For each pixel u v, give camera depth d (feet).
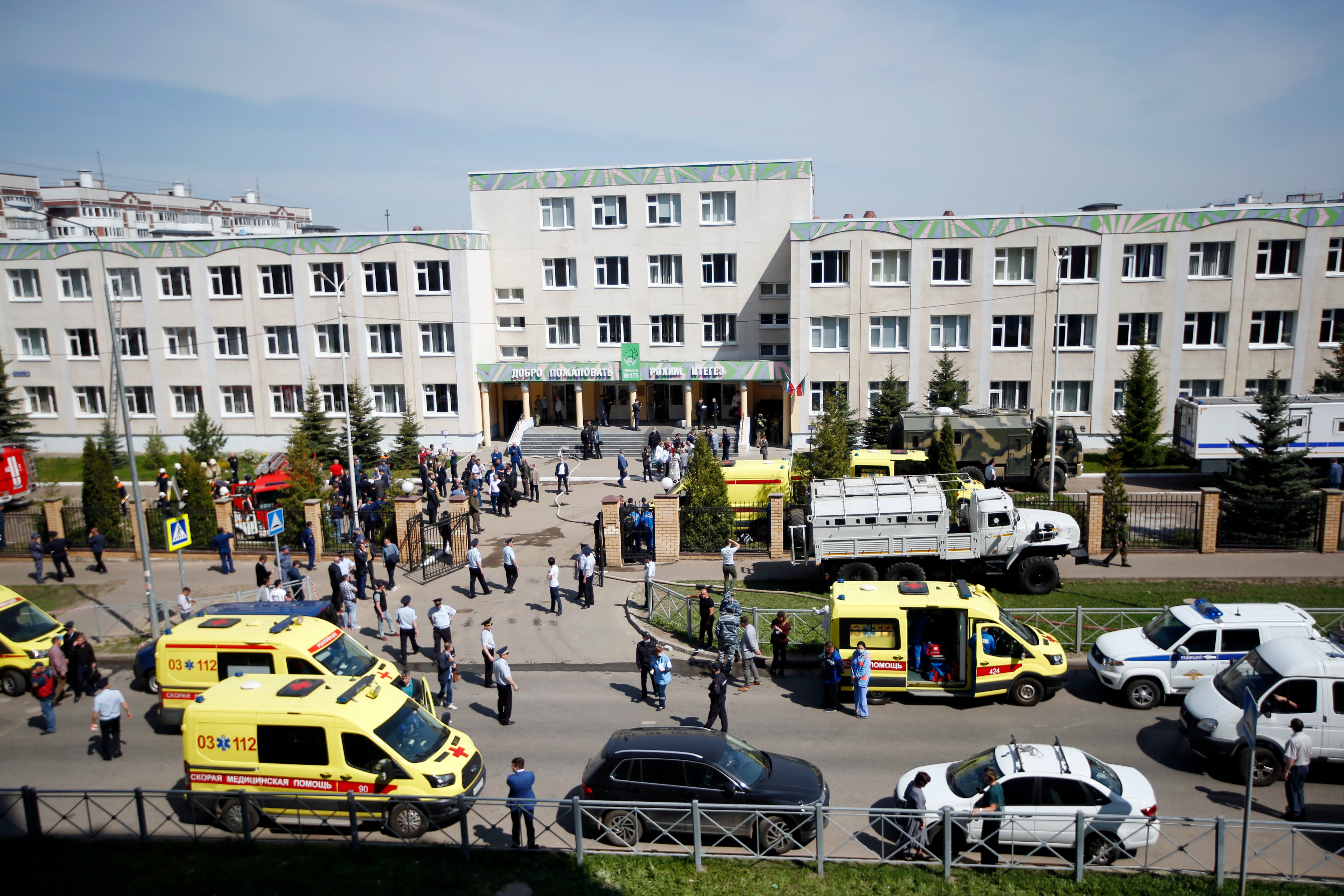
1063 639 64.85
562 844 39.96
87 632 74.28
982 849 38.27
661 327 151.33
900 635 55.06
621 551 87.76
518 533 99.81
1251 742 31.63
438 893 34.88
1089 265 129.39
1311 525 84.84
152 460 136.05
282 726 40.68
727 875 36.32
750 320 148.97
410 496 89.30
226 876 36.22
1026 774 37.96
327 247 144.15
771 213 145.89
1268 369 127.75
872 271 134.00
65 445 157.38
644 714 55.62
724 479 91.71
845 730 52.54
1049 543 73.77
